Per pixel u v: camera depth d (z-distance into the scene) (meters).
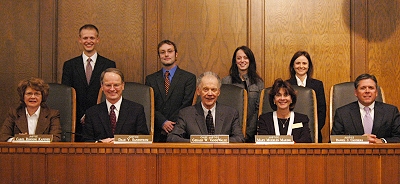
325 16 4.85
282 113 3.49
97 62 4.30
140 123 3.49
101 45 4.82
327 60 4.85
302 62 4.25
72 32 4.81
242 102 3.82
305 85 4.25
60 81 4.80
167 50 4.22
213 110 3.44
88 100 4.25
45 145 2.70
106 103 3.51
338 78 4.85
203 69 4.84
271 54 4.85
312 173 2.66
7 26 4.79
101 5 4.82
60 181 2.69
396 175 2.67
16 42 4.79
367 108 3.60
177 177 2.68
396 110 3.59
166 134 4.05
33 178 2.70
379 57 4.86
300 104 3.76
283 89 3.43
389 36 4.85
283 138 2.81
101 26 4.82
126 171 2.69
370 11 4.85
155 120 4.11
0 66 4.79
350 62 4.86
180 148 2.68
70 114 3.79
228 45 4.85
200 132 3.36
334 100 3.99
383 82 4.86
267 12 4.85
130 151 2.69
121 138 2.80
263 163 2.67
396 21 4.84
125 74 4.82
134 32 4.83
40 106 3.50
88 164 2.69
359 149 2.67
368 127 3.57
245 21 4.85
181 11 4.85
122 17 4.82
